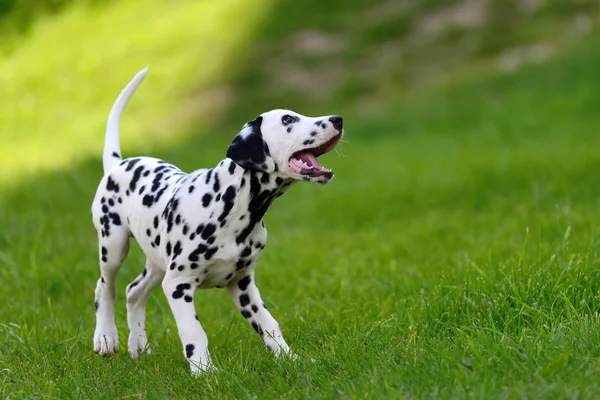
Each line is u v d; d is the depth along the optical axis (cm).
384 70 2630
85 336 804
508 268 787
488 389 521
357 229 1376
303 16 2992
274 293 938
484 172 1536
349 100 2523
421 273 902
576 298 691
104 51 2936
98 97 2692
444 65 2589
